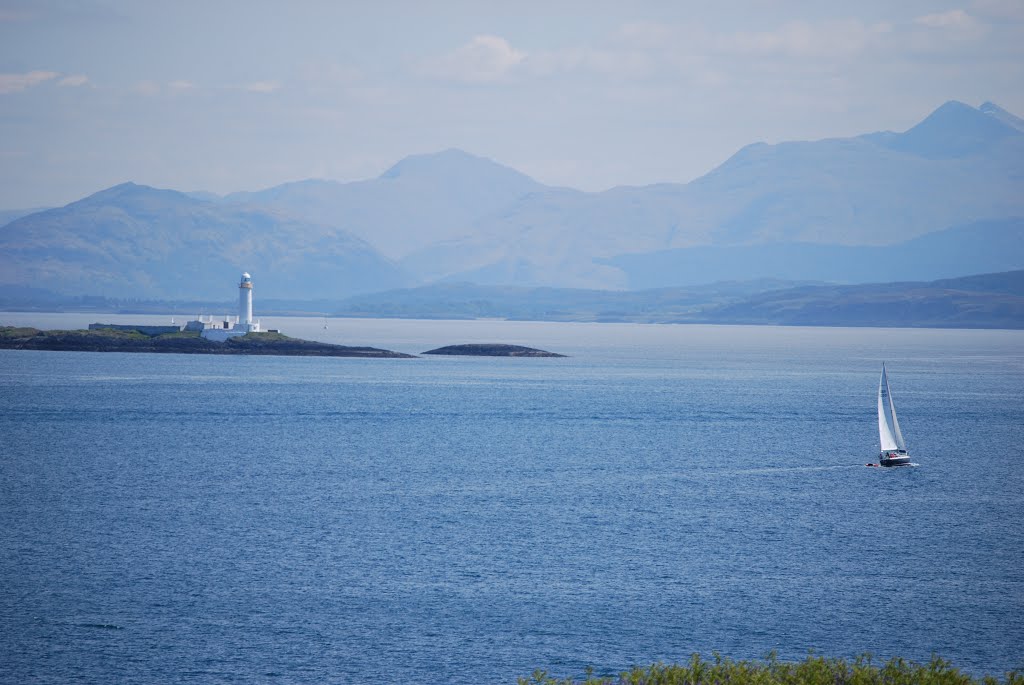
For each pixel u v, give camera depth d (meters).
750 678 142.12
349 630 189.25
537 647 182.88
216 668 172.00
